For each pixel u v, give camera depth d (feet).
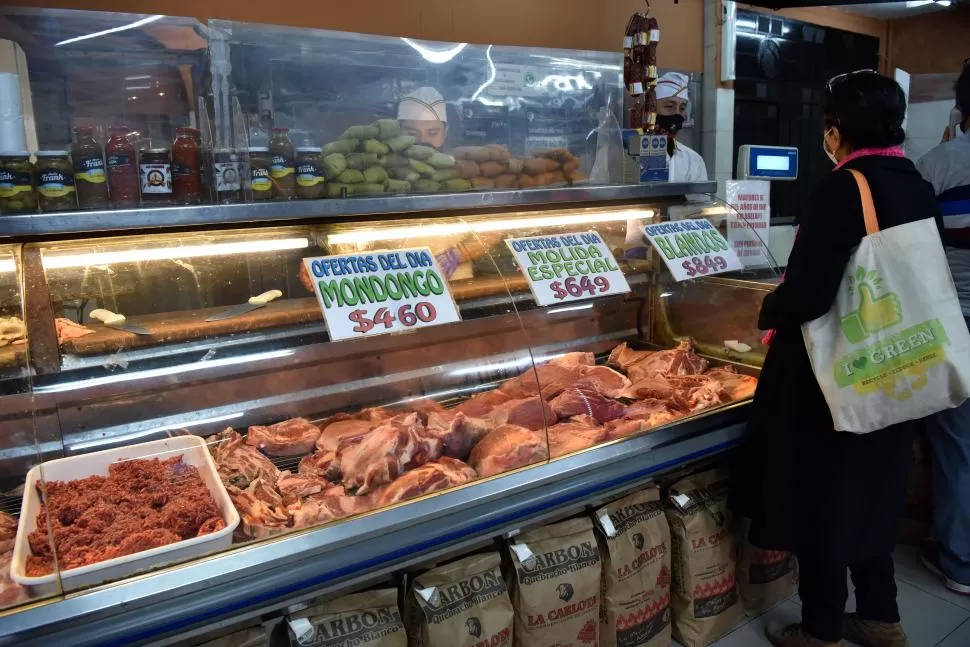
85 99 8.06
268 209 6.64
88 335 6.38
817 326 7.16
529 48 10.16
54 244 6.19
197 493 6.15
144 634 5.05
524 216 8.52
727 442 8.32
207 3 10.12
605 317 10.04
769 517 7.79
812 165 20.12
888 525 7.82
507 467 6.91
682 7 15.83
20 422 5.85
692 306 10.19
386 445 6.58
